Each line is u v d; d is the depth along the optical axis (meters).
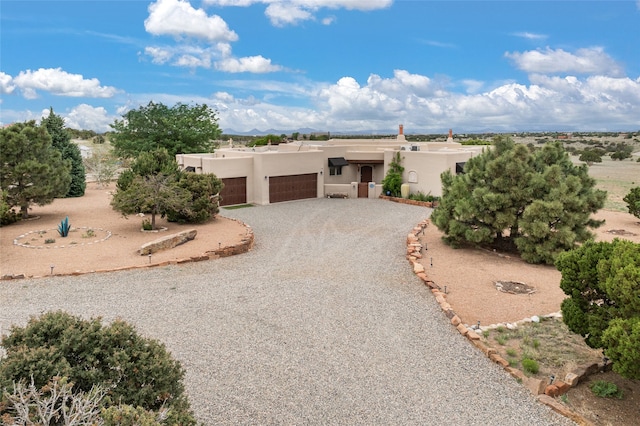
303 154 39.47
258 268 19.31
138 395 6.87
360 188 41.38
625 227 28.58
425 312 14.55
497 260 20.81
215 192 30.11
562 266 11.09
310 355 11.53
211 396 9.57
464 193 22.78
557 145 23.28
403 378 10.51
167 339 12.27
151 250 21.02
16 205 28.23
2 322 13.12
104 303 14.88
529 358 11.41
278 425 8.70
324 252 22.19
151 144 49.12
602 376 10.84
